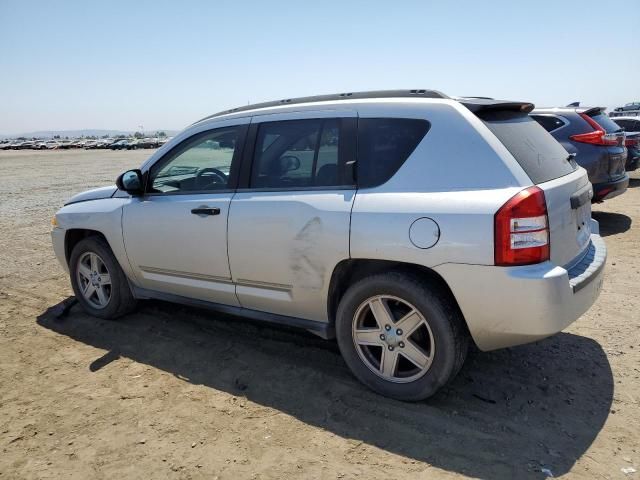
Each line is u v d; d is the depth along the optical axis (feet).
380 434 9.41
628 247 21.53
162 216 13.17
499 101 10.38
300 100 12.08
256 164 11.98
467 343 10.03
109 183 63.00
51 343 13.89
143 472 8.59
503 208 8.80
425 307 9.63
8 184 64.75
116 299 14.93
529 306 8.79
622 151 25.03
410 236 9.50
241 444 9.27
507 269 8.83
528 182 9.12
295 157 11.41
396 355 10.34
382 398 10.56
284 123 11.73
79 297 15.88
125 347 13.51
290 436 9.45
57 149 311.88
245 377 11.71
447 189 9.50
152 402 10.76
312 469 8.53
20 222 33.60
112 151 239.91
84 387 11.46
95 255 15.24
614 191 24.35
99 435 9.65
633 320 14.16
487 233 8.87
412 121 10.22
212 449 9.14
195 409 10.44
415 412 10.03
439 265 9.30
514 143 9.78
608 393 10.58
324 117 11.21
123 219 14.07
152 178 13.89
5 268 21.43
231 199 12.00
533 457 8.63
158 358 12.82
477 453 8.77
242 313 12.53
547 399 10.40
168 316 15.55
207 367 12.26
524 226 8.79
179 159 13.38
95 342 13.89
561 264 9.66
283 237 11.05
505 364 11.95
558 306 8.86
